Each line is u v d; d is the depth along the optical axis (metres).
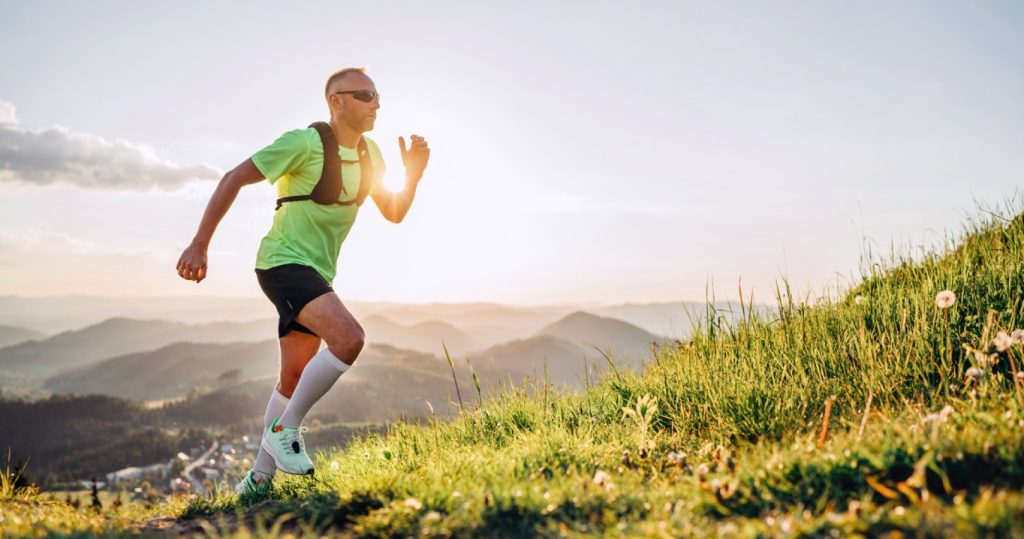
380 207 4.83
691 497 2.36
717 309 5.64
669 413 4.32
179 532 2.93
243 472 4.84
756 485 2.35
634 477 2.94
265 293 4.22
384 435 5.32
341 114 4.23
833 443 2.81
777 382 4.21
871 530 1.76
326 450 5.39
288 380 4.30
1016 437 2.28
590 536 2.01
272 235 4.20
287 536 2.21
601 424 4.50
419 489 2.74
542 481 2.80
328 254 4.28
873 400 3.88
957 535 1.60
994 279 5.05
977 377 3.42
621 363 5.70
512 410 5.05
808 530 1.79
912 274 6.03
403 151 4.86
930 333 4.39
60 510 3.58
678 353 5.67
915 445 2.38
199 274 3.88
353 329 3.93
